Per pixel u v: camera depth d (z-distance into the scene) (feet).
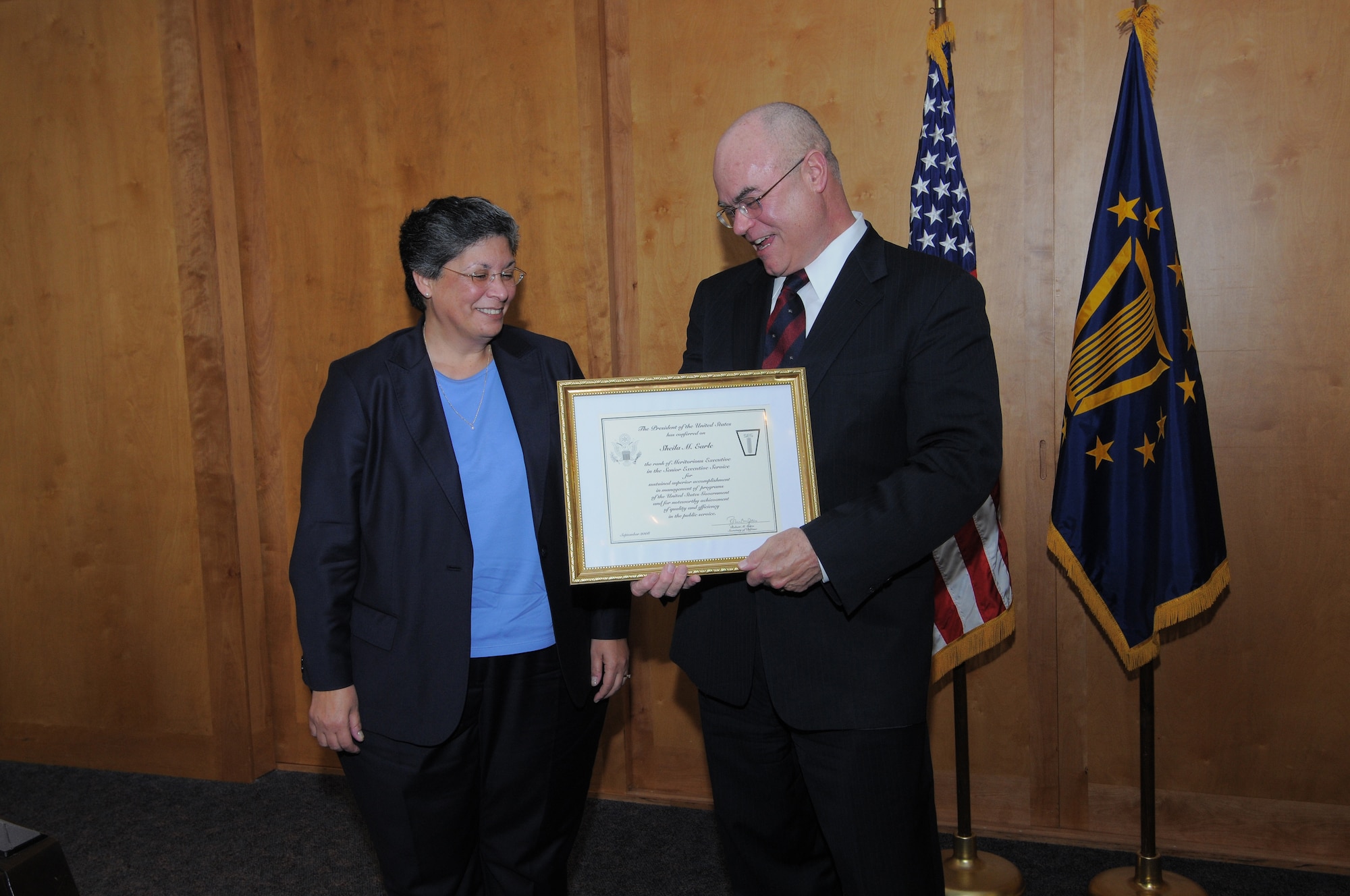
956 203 7.29
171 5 9.11
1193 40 7.30
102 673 9.98
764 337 5.53
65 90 9.50
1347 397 7.23
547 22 8.50
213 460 9.45
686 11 8.29
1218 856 7.67
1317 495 7.35
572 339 8.69
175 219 9.32
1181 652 7.75
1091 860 7.77
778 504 5.08
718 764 5.67
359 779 5.45
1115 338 6.84
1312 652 7.45
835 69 8.00
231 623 9.55
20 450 9.98
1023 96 7.65
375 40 8.95
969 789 7.52
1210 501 6.84
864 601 4.98
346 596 5.40
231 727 9.63
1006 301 7.85
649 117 8.46
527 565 5.54
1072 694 8.03
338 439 5.33
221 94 9.27
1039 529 7.95
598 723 5.98
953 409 4.84
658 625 8.92
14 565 10.11
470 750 5.47
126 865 7.98
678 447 5.08
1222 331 7.45
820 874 5.81
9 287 9.85
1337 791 7.48
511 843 5.71
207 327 9.34
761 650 5.18
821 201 5.13
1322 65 7.07
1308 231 7.20
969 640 7.31
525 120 8.64
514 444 5.56
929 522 4.69
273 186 9.36
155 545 9.72
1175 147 7.41
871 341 5.00
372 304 9.21
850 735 4.99
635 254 8.61
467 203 5.32
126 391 9.66
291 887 7.58
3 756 10.25
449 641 5.27
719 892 7.37
